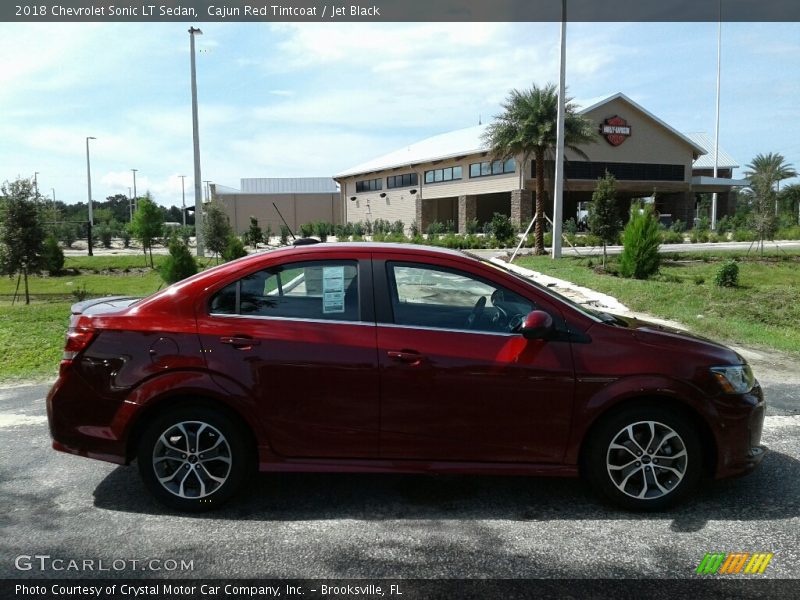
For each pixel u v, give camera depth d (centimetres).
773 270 1984
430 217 5444
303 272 401
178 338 386
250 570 324
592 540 354
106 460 388
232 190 7631
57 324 1020
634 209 1803
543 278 1666
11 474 458
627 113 4700
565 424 382
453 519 382
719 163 6812
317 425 384
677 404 386
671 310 1191
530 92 2545
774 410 605
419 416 382
